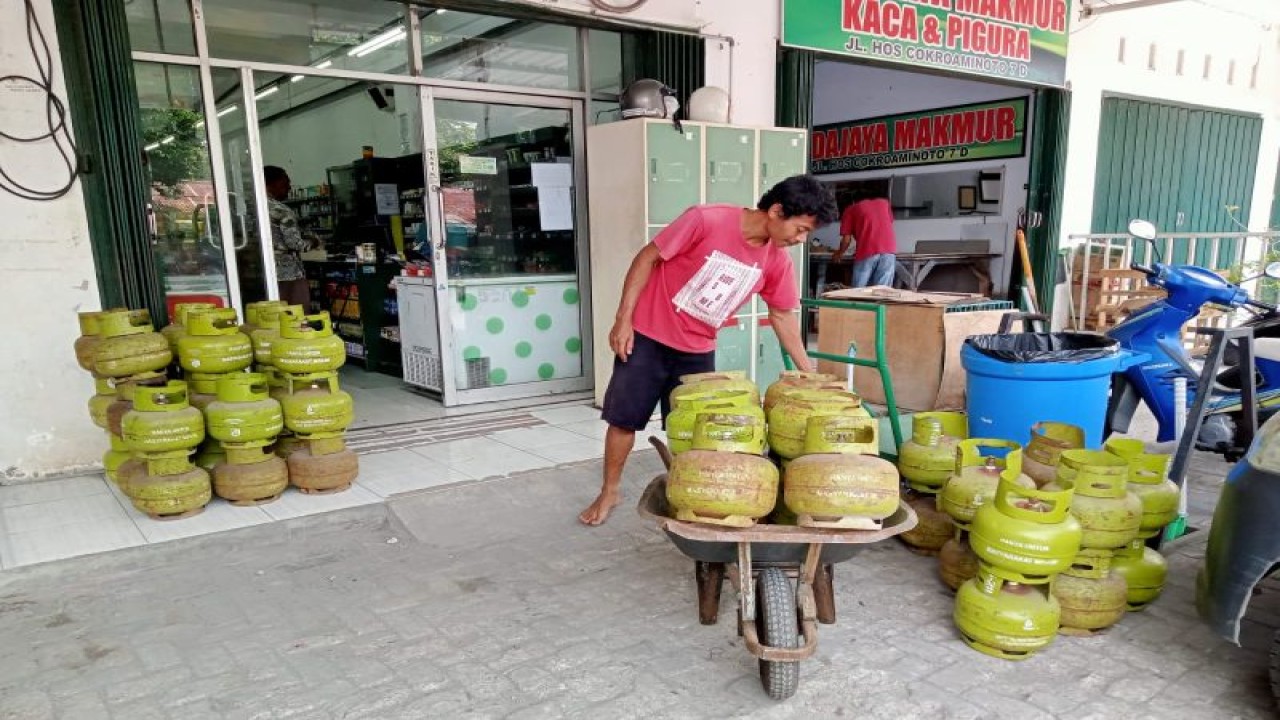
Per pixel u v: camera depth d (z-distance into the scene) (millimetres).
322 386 4047
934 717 2232
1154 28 9047
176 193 4500
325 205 8453
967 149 9117
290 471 3861
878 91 10016
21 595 2992
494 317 5762
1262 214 11758
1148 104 9367
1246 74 10594
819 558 2436
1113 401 4188
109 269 4098
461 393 5727
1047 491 2445
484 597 3002
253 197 4879
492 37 5391
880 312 3459
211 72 4520
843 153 10641
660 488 2641
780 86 6160
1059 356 3244
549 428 5125
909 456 3289
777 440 2627
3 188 3814
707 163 5379
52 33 3828
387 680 2438
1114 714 2238
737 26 5824
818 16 6133
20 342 3949
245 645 2648
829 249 10234
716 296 3082
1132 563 2777
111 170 3986
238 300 4754
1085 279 8211
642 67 5781
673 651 2609
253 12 4656
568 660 2551
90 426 4176
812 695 2344
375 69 5066
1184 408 3545
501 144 5590
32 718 2252
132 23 4242
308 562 3318
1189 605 2893
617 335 3230
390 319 7156
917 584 3104
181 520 3527
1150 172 9672
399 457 4508
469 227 5574
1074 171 8531
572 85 5758
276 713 2270
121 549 3211
